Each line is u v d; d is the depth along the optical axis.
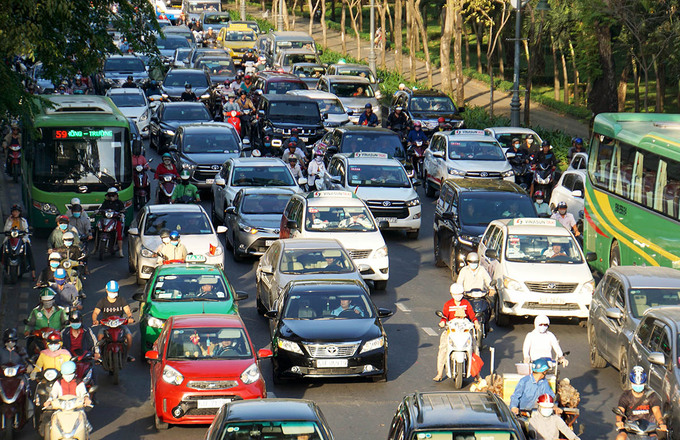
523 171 66.94
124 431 28.81
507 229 42.31
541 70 146.88
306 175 70.38
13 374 27.97
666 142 41.75
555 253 41.34
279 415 21.66
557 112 115.94
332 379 34.09
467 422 20.42
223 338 30.36
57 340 28.91
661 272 35.19
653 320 29.95
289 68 114.44
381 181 59.06
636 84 102.00
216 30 162.62
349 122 86.38
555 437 23.81
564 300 39.59
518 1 76.38
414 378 34.19
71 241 44.53
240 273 49.72
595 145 50.41
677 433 26.64
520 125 87.44
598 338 35.34
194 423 28.50
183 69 101.69
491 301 41.50
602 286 36.00
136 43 47.00
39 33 37.66
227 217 54.31
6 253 45.91
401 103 91.31
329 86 95.81
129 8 46.12
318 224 47.53
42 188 55.12
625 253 45.88
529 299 39.53
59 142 55.19
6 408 27.75
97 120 55.69
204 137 69.44
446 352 33.25
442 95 89.25
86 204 55.44
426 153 72.19
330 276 39.44
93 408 30.95
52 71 42.91
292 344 32.75
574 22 109.50
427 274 50.31
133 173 61.53
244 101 90.38
